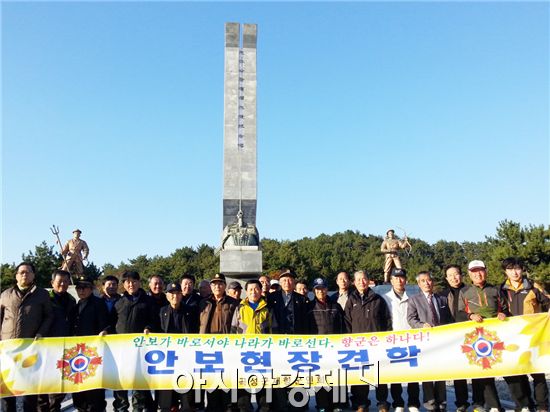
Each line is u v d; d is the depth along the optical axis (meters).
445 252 96.38
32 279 8.24
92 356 8.24
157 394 8.71
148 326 8.84
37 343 8.09
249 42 31.06
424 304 9.01
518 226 38.94
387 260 29.47
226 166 29.16
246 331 8.78
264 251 63.09
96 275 47.41
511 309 8.80
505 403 10.60
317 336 8.67
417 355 8.57
